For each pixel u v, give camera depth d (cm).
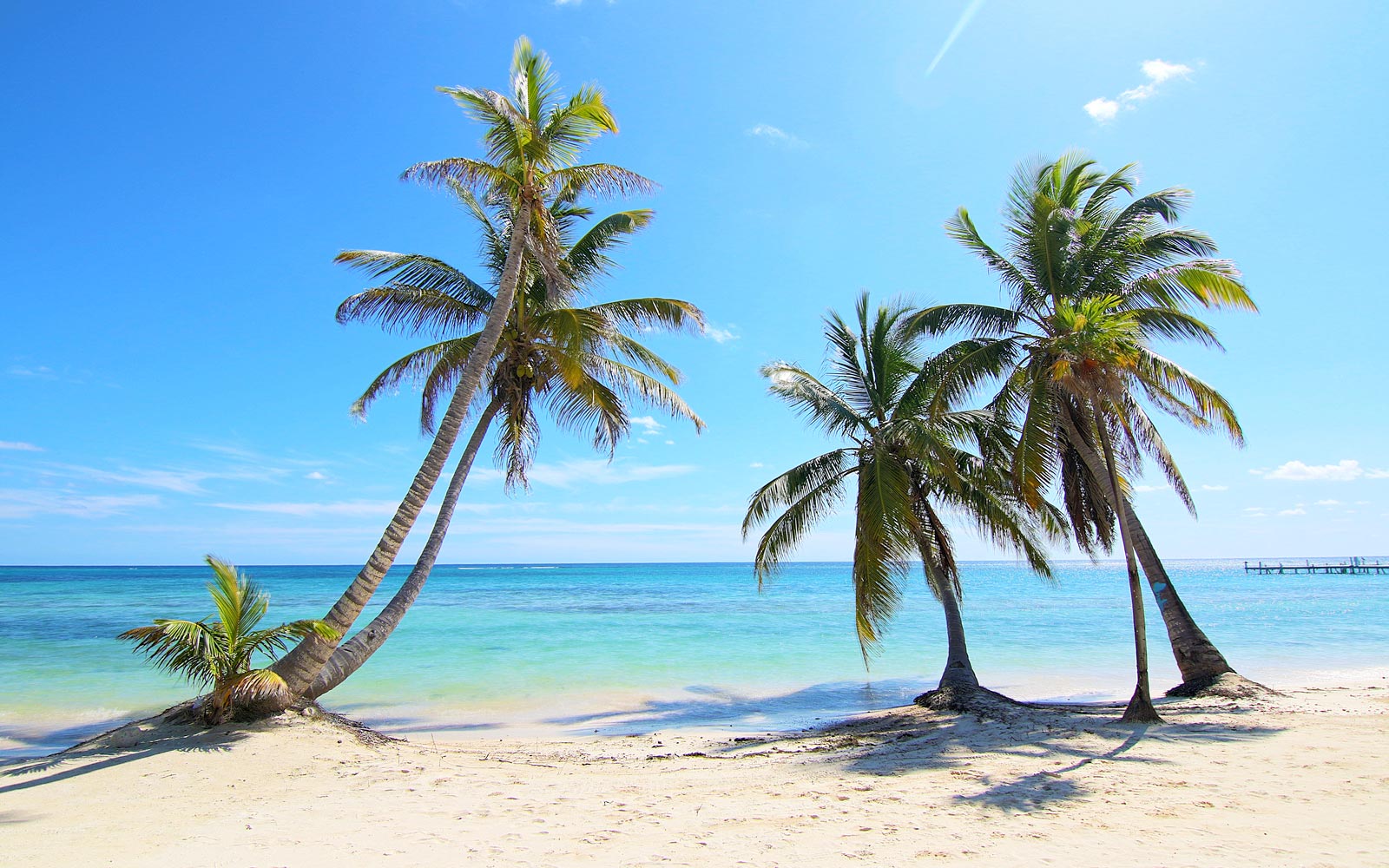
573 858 530
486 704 1557
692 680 1831
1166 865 476
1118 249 1348
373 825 628
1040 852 511
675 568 19912
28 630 2681
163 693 1578
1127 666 1994
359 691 1678
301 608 3750
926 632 2791
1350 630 2777
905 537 1269
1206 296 1205
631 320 1375
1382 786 661
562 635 2720
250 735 966
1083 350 999
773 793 729
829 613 3734
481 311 1333
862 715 1404
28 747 1157
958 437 1402
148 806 708
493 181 1185
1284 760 775
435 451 1148
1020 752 874
